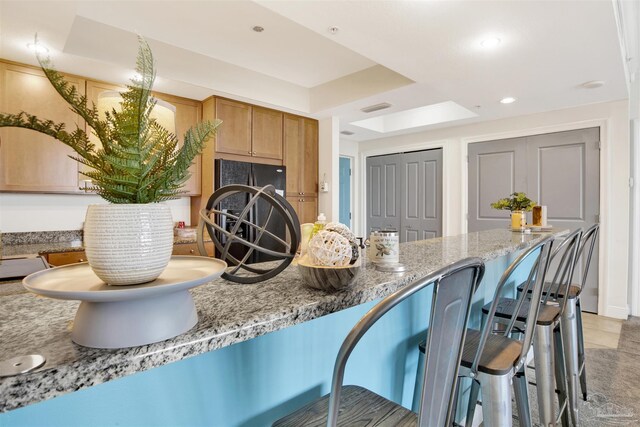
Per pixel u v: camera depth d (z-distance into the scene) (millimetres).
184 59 2877
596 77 2678
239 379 802
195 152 559
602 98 3227
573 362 1691
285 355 898
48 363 425
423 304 1427
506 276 904
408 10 1759
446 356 630
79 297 432
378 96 3236
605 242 3398
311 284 773
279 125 3727
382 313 504
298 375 930
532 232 2410
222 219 3018
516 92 3045
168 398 694
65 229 2936
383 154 5203
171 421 697
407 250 1523
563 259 1444
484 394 1021
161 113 704
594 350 2656
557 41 2078
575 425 1652
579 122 3500
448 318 614
